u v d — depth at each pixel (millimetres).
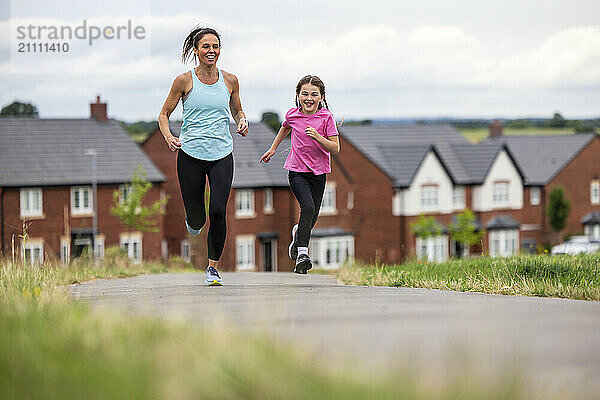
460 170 100250
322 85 16469
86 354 7062
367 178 93188
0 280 15242
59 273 20906
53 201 82250
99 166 85000
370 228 93312
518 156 118562
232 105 16891
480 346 8125
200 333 7723
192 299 12906
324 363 6629
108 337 7656
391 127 106562
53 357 6938
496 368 6930
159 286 17406
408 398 5617
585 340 8531
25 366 6594
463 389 5832
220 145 16391
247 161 89812
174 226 90625
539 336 8773
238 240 86812
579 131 146875
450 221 96562
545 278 18344
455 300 12602
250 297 13180
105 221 83812
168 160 91250
